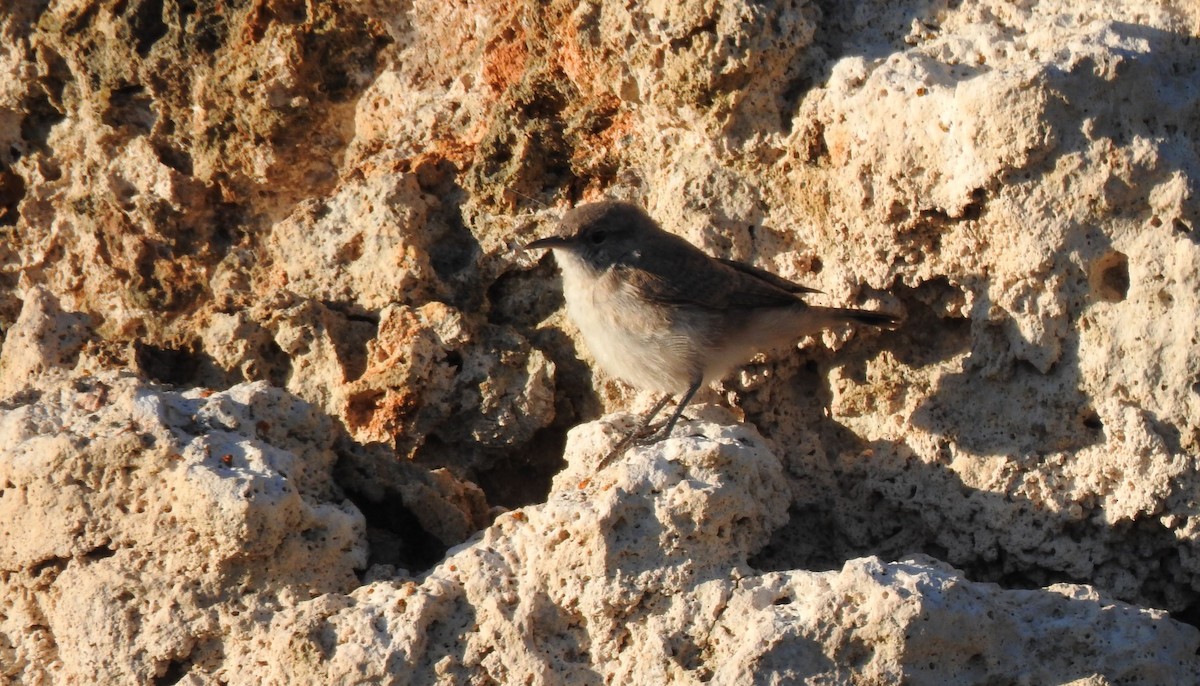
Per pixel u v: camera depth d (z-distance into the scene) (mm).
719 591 8859
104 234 12820
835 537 11094
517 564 9227
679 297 10672
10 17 12938
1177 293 9766
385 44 12352
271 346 11977
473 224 12250
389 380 11445
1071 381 10219
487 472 12039
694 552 9039
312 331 11742
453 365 11727
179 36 12367
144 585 9375
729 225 11359
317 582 9461
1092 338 10117
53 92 13008
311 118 12438
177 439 9492
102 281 12836
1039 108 9734
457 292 12109
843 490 11102
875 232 10688
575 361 12039
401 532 10883
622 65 11242
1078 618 8836
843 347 11141
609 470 9547
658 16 10844
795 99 10938
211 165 12578
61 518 9469
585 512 9023
